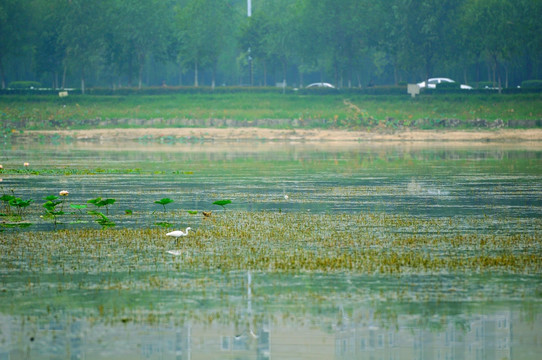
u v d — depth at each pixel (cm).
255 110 18700
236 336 2431
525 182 7200
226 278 3147
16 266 3375
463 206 5422
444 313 2675
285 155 11350
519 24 19625
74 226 4525
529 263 3419
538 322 2570
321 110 18612
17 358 2247
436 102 19138
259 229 4338
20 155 11425
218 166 9225
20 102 19762
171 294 2909
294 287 3006
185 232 4238
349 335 2442
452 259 3497
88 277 3170
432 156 11088
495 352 2297
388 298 2853
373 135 16375
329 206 5416
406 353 2303
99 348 2338
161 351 2309
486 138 15900
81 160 10288
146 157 10925
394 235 4141
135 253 3650
